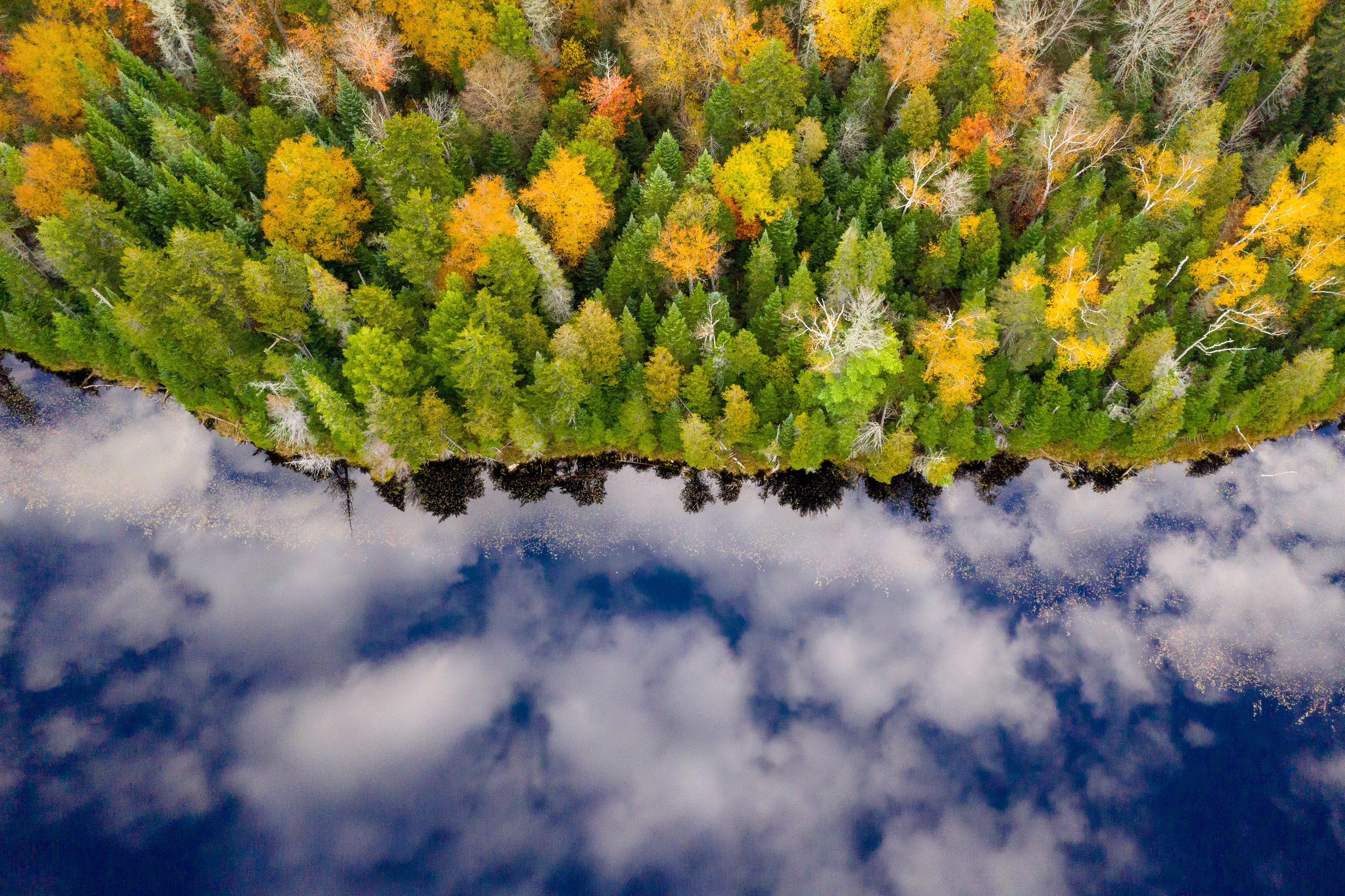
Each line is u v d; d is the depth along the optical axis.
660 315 59.44
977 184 56.38
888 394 56.44
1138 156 57.75
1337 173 55.81
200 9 71.06
